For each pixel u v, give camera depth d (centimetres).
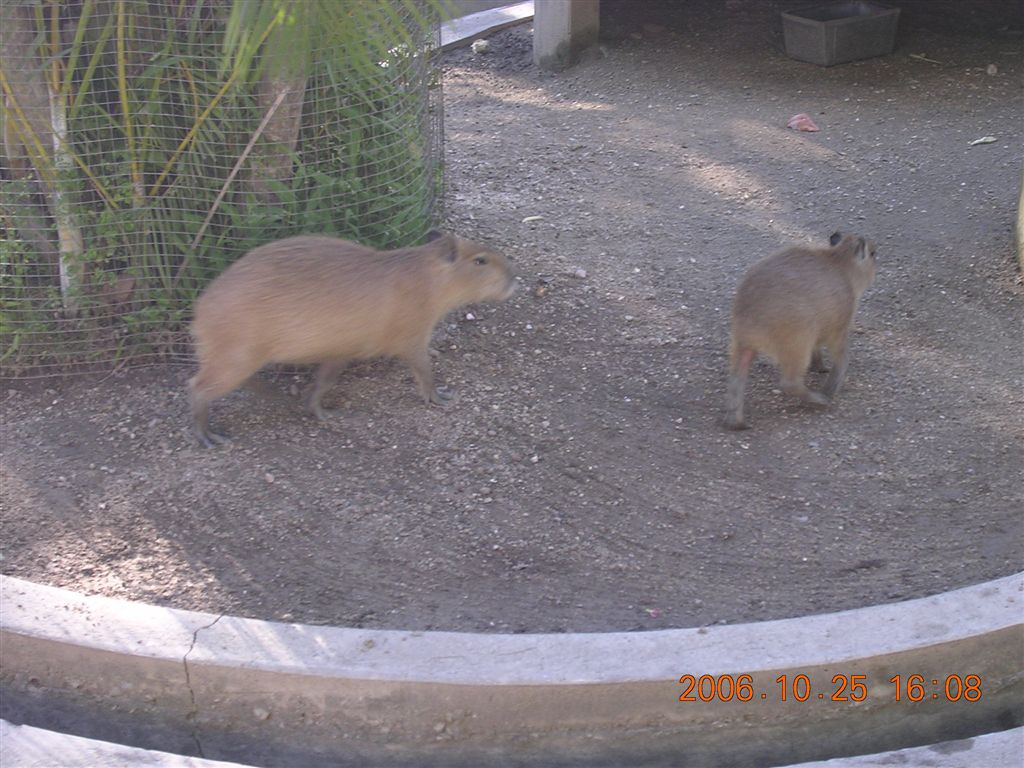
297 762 573
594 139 863
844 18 953
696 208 793
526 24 1019
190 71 656
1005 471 641
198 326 636
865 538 620
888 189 807
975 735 577
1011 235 764
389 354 653
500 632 591
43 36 641
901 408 668
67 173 662
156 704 580
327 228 682
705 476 641
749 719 576
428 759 572
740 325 651
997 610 582
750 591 604
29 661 584
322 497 632
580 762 571
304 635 580
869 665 575
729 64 951
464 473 641
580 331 703
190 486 636
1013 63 938
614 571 611
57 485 636
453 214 776
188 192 669
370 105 683
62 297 674
